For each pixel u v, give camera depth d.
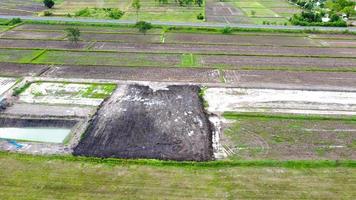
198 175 22.78
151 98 33.03
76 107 31.14
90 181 22.05
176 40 51.81
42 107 31.03
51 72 38.78
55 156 24.25
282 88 35.69
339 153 25.42
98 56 44.28
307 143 26.55
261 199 20.91
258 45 49.97
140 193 21.14
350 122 29.52
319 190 21.70
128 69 40.12
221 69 40.69
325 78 38.66
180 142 26.27
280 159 24.47
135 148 25.44
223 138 26.95
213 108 31.42
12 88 34.53
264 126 28.70
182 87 35.53
